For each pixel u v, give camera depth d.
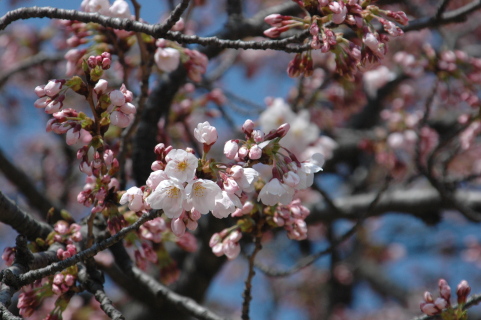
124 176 5.15
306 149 6.88
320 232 11.81
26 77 9.98
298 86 7.66
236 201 3.15
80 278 3.97
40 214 7.00
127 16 4.62
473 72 6.27
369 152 8.02
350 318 12.42
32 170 10.71
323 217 7.87
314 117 7.96
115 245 5.10
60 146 9.30
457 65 6.32
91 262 4.05
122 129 5.59
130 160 6.10
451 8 10.18
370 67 3.85
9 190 9.41
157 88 6.06
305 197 9.57
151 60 4.81
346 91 7.24
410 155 8.38
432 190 7.80
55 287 3.88
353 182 10.12
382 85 8.66
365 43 3.65
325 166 9.31
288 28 3.85
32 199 6.82
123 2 4.61
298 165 3.37
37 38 9.35
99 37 4.88
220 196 3.10
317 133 6.74
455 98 6.52
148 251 4.34
